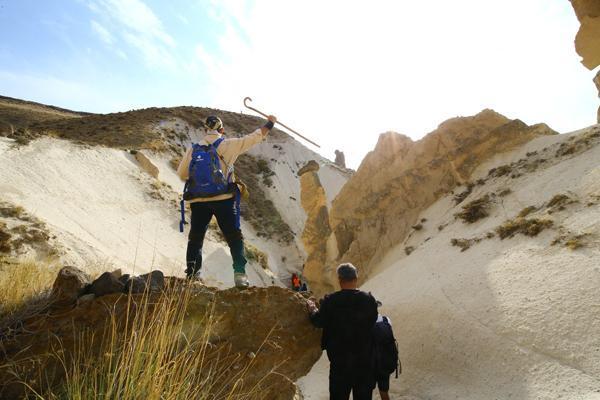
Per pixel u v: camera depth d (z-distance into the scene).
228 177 4.02
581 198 7.75
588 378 4.38
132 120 51.41
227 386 3.27
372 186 15.52
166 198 29.64
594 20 10.99
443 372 5.78
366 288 10.69
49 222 17.77
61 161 25.89
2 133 26.84
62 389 2.78
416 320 6.95
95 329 3.16
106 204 24.50
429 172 14.09
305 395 6.18
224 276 23.78
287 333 3.77
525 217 8.38
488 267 7.34
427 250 10.31
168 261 22.41
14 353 3.02
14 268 4.20
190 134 55.50
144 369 2.55
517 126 13.08
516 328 5.50
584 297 5.34
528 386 4.71
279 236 43.84
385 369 4.52
